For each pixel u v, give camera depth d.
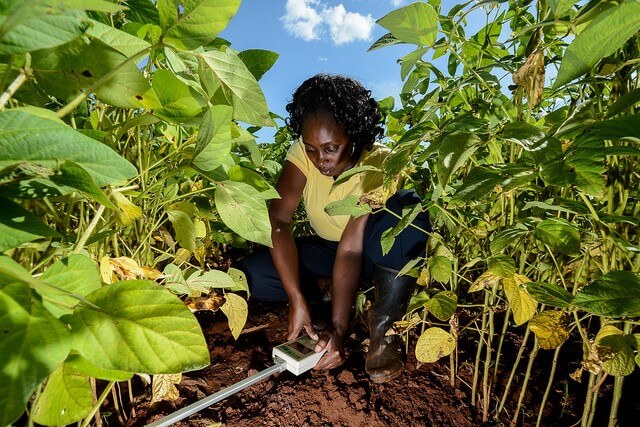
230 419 0.99
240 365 1.20
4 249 0.32
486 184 0.62
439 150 0.63
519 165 0.64
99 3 0.29
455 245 1.21
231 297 0.94
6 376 0.26
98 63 0.44
